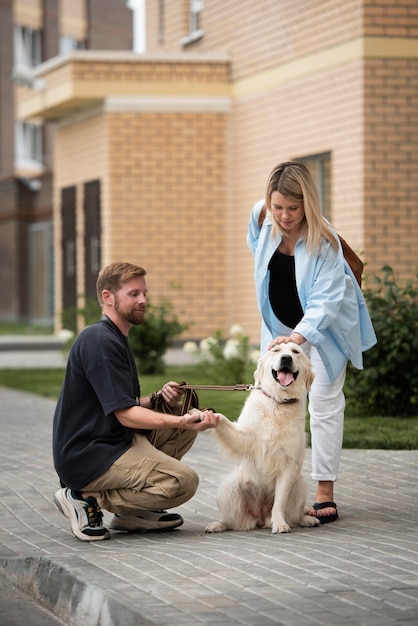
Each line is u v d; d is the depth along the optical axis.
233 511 6.04
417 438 9.00
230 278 19.02
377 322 10.31
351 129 15.62
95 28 41.59
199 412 5.75
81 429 5.90
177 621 4.09
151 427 5.73
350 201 15.68
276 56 17.45
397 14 15.38
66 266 21.39
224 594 4.47
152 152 18.92
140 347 14.56
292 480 5.92
